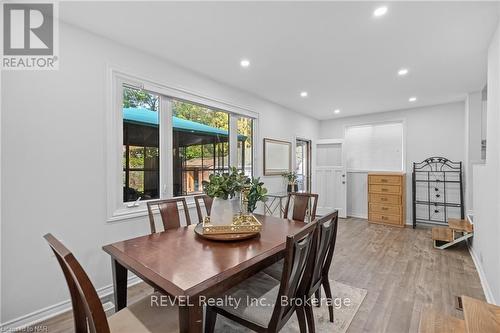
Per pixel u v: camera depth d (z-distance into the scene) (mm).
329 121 6184
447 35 2244
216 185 1843
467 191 4012
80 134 2162
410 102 4602
